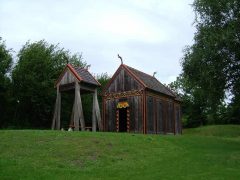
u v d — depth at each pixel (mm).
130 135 30109
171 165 22438
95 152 23703
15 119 55188
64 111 56094
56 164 20594
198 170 21250
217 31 32562
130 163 22281
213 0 32781
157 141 29703
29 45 57250
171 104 46125
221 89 33969
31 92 53469
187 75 35656
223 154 26750
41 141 24969
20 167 19297
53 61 57781
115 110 42719
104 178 18656
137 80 41375
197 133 75250
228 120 91062
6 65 53312
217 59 32688
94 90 38031
